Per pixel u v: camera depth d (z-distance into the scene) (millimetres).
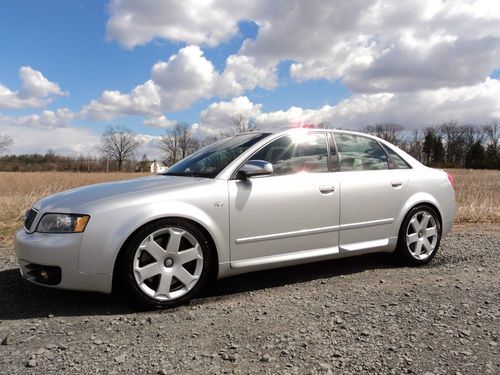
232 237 3654
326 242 4137
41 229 3311
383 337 2781
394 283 4016
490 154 87438
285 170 4008
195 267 3523
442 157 94188
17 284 3898
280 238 3875
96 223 3191
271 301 3525
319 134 4355
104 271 3189
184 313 3252
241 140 4273
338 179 4215
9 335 2824
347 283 4035
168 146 69938
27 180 25172
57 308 3336
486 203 9477
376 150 4680
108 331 2895
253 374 2311
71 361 2457
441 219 4883
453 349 2605
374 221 4410
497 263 4820
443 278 4176
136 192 3445
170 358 2496
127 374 2311
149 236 3299
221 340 2746
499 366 2395
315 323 3021
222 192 3617
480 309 3283
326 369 2363
